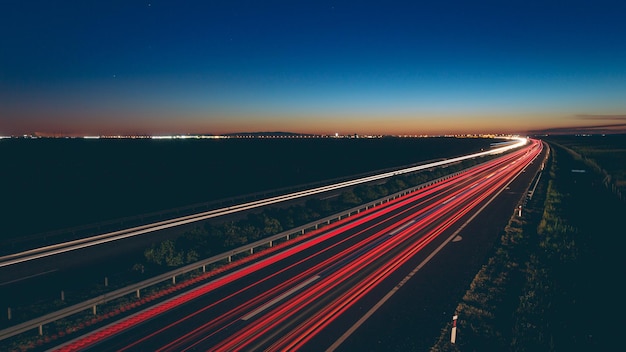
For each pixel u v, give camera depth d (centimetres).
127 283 1606
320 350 1029
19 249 2203
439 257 1880
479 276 1602
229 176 6000
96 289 1535
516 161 8969
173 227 2742
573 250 1994
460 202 3638
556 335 1145
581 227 2503
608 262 1820
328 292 1437
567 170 6244
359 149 14038
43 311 1311
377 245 2122
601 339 1141
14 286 1598
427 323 1192
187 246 2069
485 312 1273
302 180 5800
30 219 3077
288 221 2709
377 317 1229
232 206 3525
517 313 1277
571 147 14262
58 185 4709
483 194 4134
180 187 4884
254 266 1772
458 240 2212
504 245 2097
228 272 1688
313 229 2597
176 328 1155
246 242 2241
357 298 1380
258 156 9900
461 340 1093
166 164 7444
